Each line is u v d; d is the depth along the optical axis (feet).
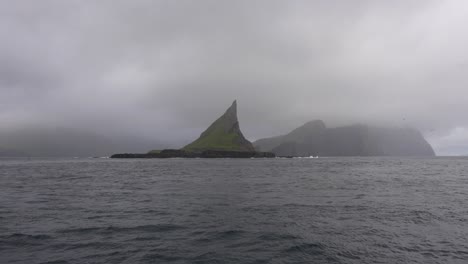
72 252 43.39
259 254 42.88
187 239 49.75
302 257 41.75
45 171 256.73
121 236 51.52
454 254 42.73
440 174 200.85
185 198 95.40
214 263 39.52
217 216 67.46
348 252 43.68
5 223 60.95
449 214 68.74
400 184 136.77
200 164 421.59
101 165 390.83
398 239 49.57
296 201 88.33
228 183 145.48
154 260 40.42
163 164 424.87
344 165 365.81
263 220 63.41
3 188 127.34
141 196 100.58
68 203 86.28
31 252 43.37
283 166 345.92
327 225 58.90
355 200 89.92
